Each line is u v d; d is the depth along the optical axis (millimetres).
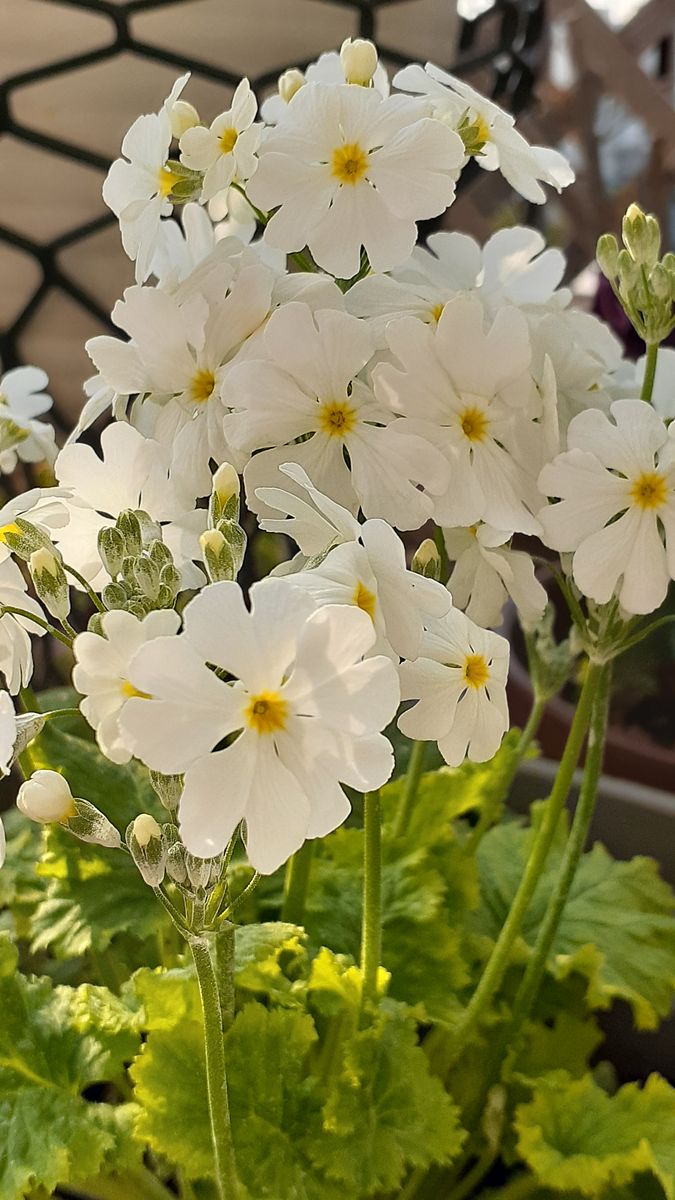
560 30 475
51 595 145
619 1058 271
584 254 478
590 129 465
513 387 163
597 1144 205
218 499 143
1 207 217
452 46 231
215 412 163
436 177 157
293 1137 190
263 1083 190
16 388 215
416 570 161
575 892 257
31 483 253
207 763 123
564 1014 239
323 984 195
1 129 200
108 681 130
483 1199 229
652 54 527
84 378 243
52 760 217
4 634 156
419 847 234
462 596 179
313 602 123
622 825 275
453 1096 231
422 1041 252
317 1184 186
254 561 298
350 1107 189
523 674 333
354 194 159
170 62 198
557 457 160
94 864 215
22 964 254
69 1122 186
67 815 140
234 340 163
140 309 160
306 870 210
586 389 179
